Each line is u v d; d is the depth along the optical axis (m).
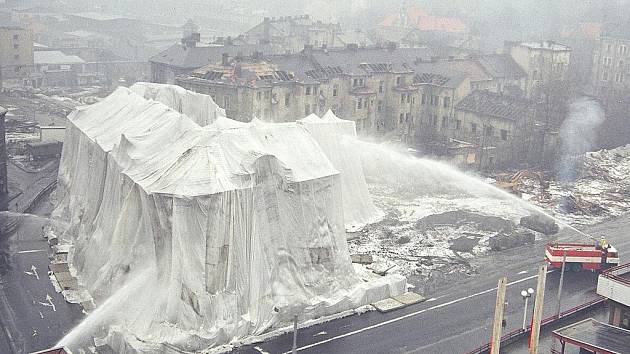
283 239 49.31
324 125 71.00
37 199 75.38
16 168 88.31
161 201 45.38
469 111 104.31
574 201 81.06
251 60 100.62
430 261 61.88
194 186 45.38
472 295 55.00
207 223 44.91
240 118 95.12
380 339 47.00
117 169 52.56
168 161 49.28
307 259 50.31
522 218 73.00
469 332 48.56
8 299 50.50
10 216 69.25
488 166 96.69
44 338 45.19
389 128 109.75
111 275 49.09
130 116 61.94
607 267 60.66
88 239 55.62
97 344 44.91
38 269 56.28
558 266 60.72
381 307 51.66
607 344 43.22
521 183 88.94
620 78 150.12
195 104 74.31
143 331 44.25
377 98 108.19
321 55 106.31
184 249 44.84
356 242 65.88
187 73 114.06
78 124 65.38
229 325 45.22
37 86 151.00
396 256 62.75
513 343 47.50
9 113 119.19
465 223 72.50
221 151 48.72
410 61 115.81
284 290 48.78
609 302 48.88
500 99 103.88
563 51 131.50
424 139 106.88
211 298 44.94
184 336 43.69
